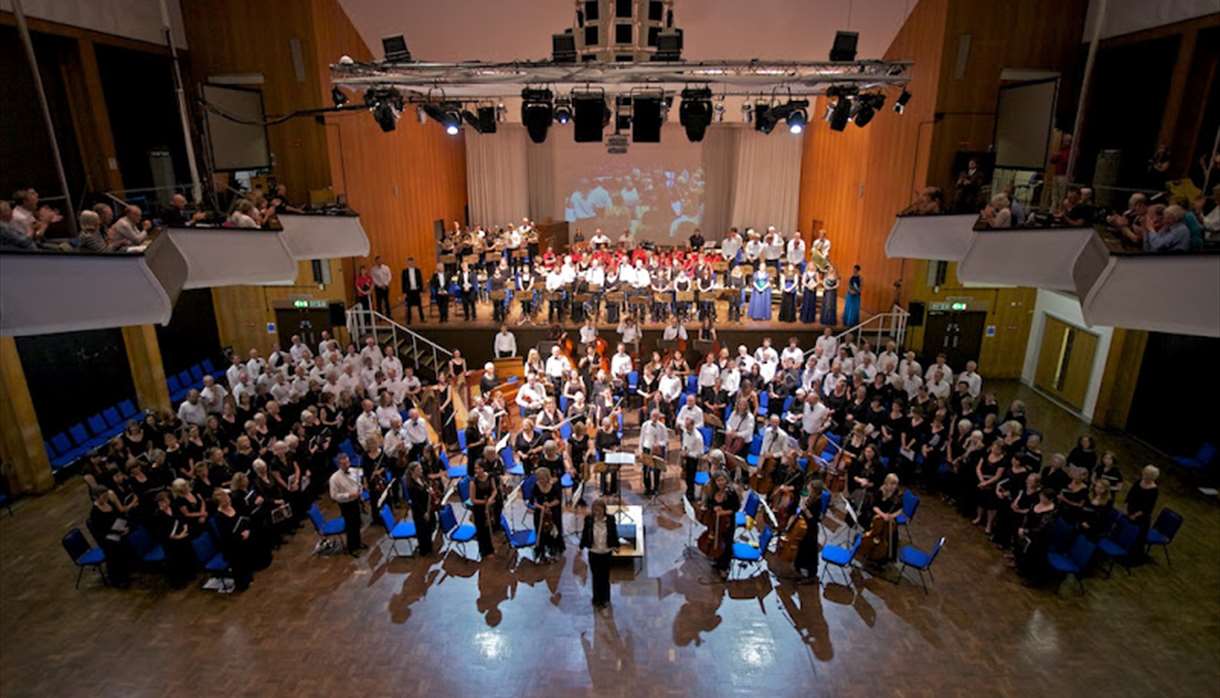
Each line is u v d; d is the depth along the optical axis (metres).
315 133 15.84
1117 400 14.59
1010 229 8.17
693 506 10.30
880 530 9.78
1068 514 9.76
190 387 16.25
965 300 17.02
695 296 17.27
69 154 13.70
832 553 9.67
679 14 16.08
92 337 14.52
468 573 9.99
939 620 9.03
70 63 13.35
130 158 16.11
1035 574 9.66
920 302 16.83
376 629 8.84
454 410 14.50
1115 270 6.46
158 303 6.18
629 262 19.09
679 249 19.64
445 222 23.03
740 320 17.70
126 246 6.48
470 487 10.48
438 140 22.28
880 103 13.10
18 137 12.72
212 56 15.84
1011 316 17.31
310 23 15.25
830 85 13.98
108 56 15.20
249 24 15.51
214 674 8.09
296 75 15.61
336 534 10.34
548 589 9.63
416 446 11.90
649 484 12.08
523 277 17.58
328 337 16.38
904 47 16.55
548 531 10.03
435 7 16.41
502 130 24.12
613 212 24.62
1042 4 14.82
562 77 12.41
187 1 15.61
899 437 12.34
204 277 7.25
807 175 22.75
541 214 25.03
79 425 13.49
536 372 14.04
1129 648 8.53
